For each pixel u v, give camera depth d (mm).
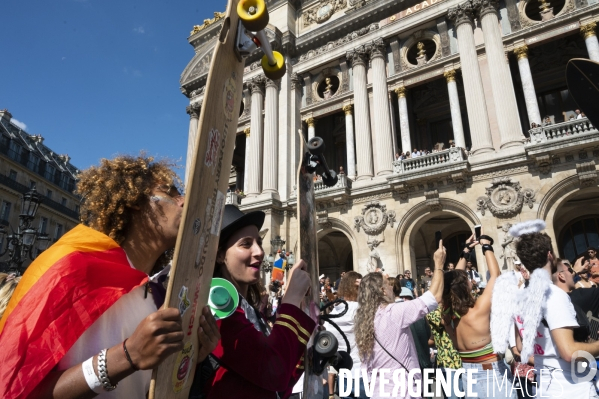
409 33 22766
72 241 1443
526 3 19609
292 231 23109
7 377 1087
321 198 21469
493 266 4250
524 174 16750
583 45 20234
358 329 3781
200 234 1444
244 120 26891
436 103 24297
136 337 1118
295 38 26656
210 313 1656
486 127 18375
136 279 1473
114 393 1386
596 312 3857
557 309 3012
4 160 38219
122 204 1650
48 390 1112
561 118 20688
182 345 1167
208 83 1395
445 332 4566
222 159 1584
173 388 1399
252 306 2447
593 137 15141
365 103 22734
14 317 1195
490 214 17031
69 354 1246
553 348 3102
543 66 21406
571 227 20125
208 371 1877
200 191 1387
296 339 1902
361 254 19969
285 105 25125
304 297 2211
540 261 3432
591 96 3480
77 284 1274
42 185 43344
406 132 21391
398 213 19531
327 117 27969
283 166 24000
